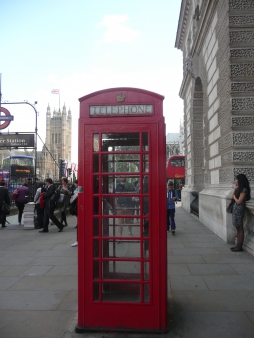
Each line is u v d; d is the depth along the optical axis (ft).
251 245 25.44
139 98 13.10
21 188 47.88
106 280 12.83
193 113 58.34
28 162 100.73
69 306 15.48
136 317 12.66
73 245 29.99
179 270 21.39
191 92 59.67
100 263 12.88
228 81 30.60
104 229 13.23
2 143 62.13
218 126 34.91
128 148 13.56
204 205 42.80
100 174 12.96
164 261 12.67
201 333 12.60
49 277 20.27
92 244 12.87
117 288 13.04
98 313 12.78
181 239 32.76
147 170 13.04
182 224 44.88
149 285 12.68
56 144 432.66
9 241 33.37
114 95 13.21
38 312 14.83
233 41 30.37
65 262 24.06
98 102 13.25
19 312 14.85
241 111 29.86
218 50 34.50
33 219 42.68
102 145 13.44
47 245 30.91
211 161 39.04
